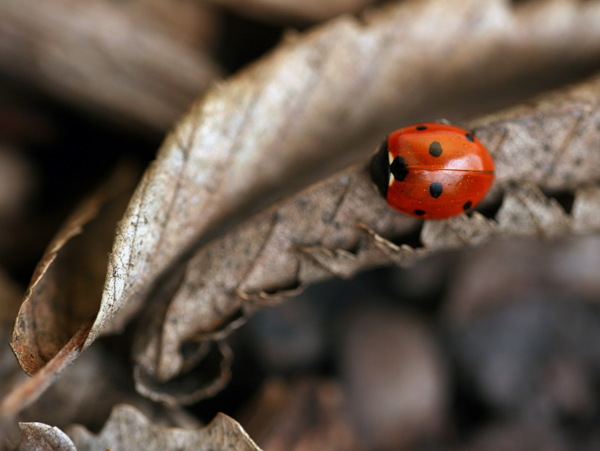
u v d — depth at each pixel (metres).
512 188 0.11
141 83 0.12
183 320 0.11
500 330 0.12
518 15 0.12
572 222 0.11
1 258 0.12
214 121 0.11
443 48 0.12
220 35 0.12
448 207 0.11
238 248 0.11
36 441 0.10
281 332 0.12
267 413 0.12
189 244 0.11
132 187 0.12
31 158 0.13
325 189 0.11
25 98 0.12
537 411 0.12
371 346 0.12
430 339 0.12
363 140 0.12
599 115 0.11
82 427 0.11
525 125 0.11
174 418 0.11
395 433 0.12
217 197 0.11
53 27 0.12
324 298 0.12
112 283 0.10
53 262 0.11
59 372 0.10
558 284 0.12
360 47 0.12
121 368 0.11
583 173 0.11
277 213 0.11
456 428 0.12
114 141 0.13
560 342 0.12
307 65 0.11
